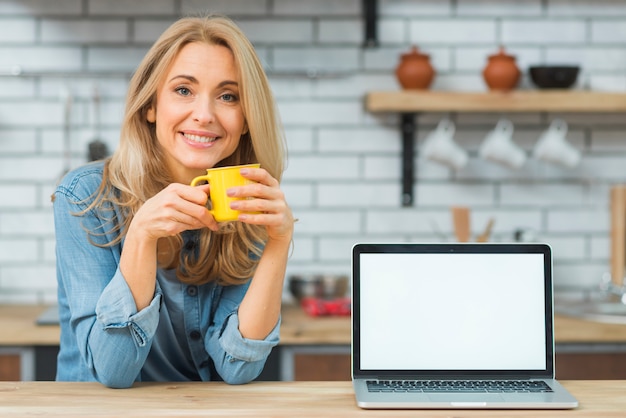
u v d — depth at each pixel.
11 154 4.08
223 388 1.92
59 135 4.08
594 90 4.21
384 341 1.92
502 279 1.94
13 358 3.38
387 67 4.15
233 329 1.95
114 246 2.00
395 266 1.94
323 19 4.12
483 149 3.99
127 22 4.07
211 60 1.95
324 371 3.44
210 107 1.95
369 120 4.15
